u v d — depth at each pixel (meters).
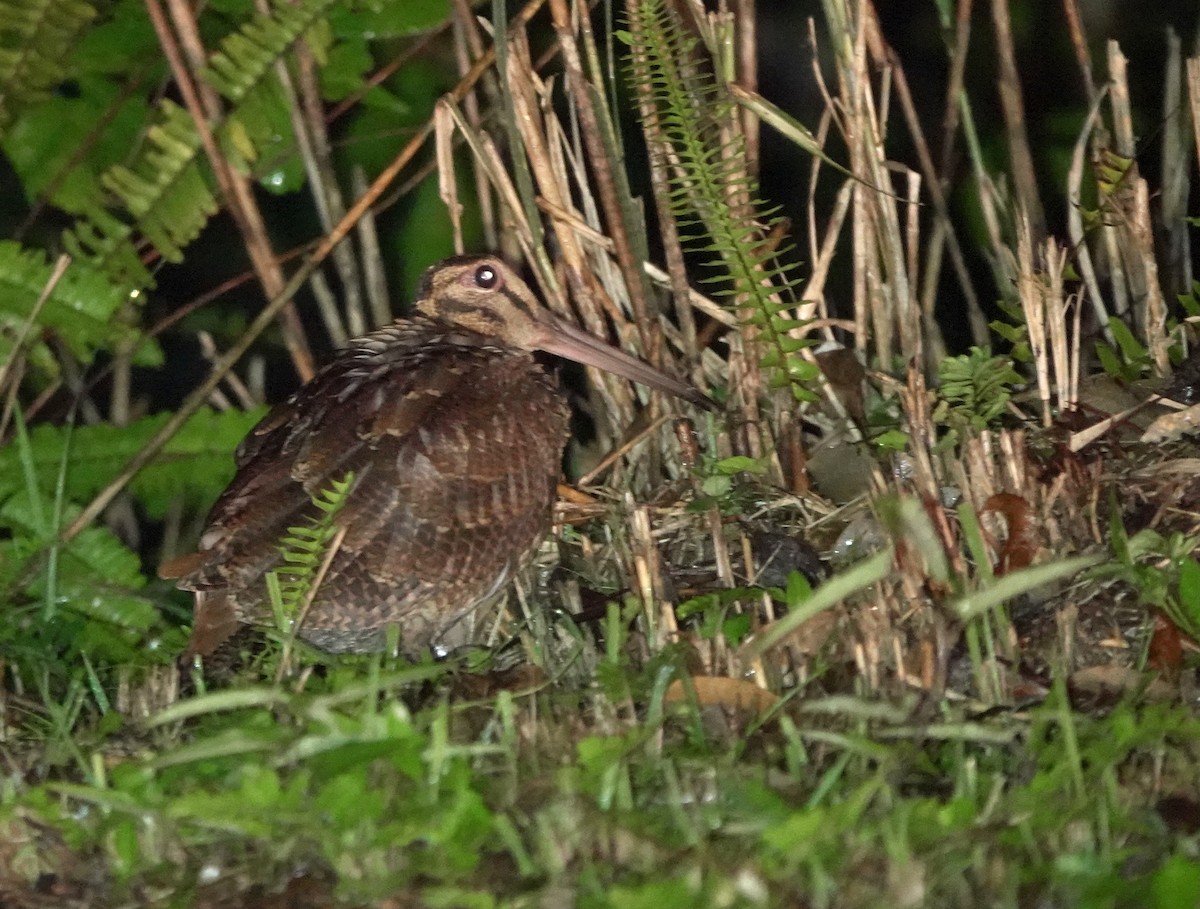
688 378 11.34
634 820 6.49
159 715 7.35
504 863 6.58
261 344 15.30
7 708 8.86
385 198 14.53
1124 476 9.82
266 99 11.77
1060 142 14.97
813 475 10.67
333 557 9.17
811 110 15.63
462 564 9.58
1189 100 12.24
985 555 8.20
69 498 11.66
